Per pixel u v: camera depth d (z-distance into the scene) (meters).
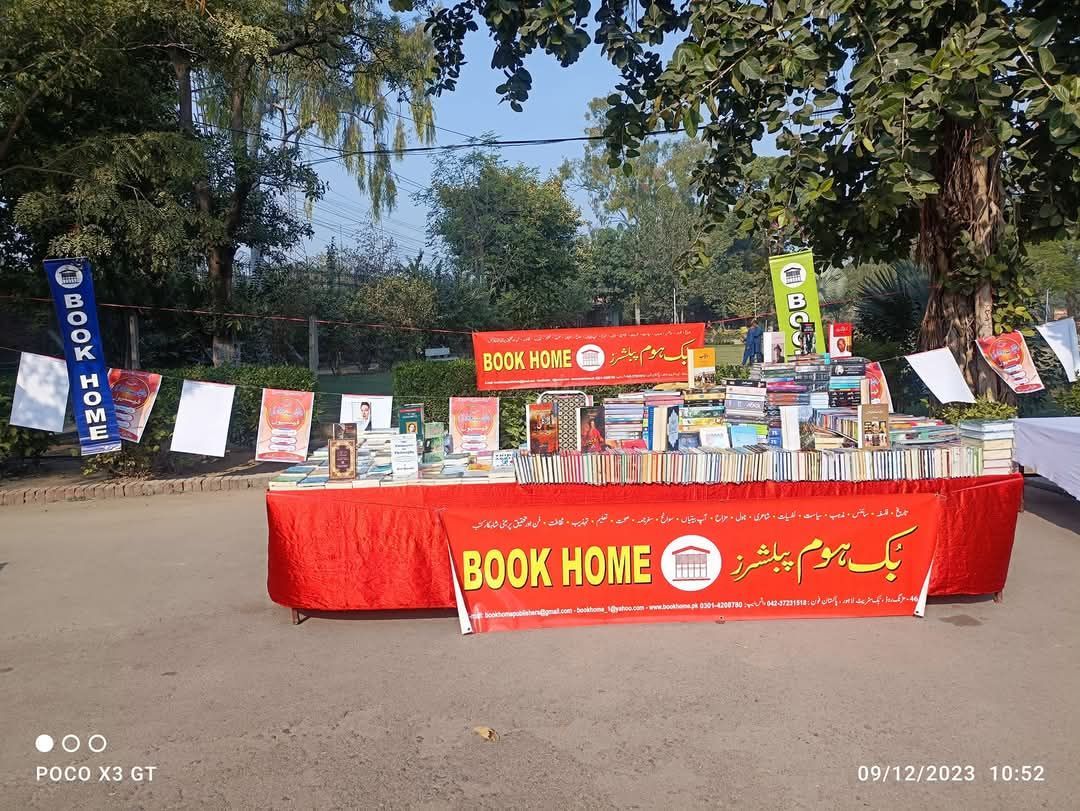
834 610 5.33
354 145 22.23
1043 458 7.62
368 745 3.84
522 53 6.77
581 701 4.25
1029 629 5.15
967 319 9.41
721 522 5.25
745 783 3.47
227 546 7.43
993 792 3.37
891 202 6.89
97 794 3.46
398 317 23.06
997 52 6.30
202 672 4.69
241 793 3.45
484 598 5.24
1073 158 8.05
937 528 5.34
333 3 7.59
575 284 34.28
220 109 18.41
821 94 7.18
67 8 9.46
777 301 7.91
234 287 18.86
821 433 5.95
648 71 7.55
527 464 5.66
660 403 6.25
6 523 8.41
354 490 5.58
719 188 8.80
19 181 10.60
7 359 14.16
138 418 8.80
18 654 4.98
